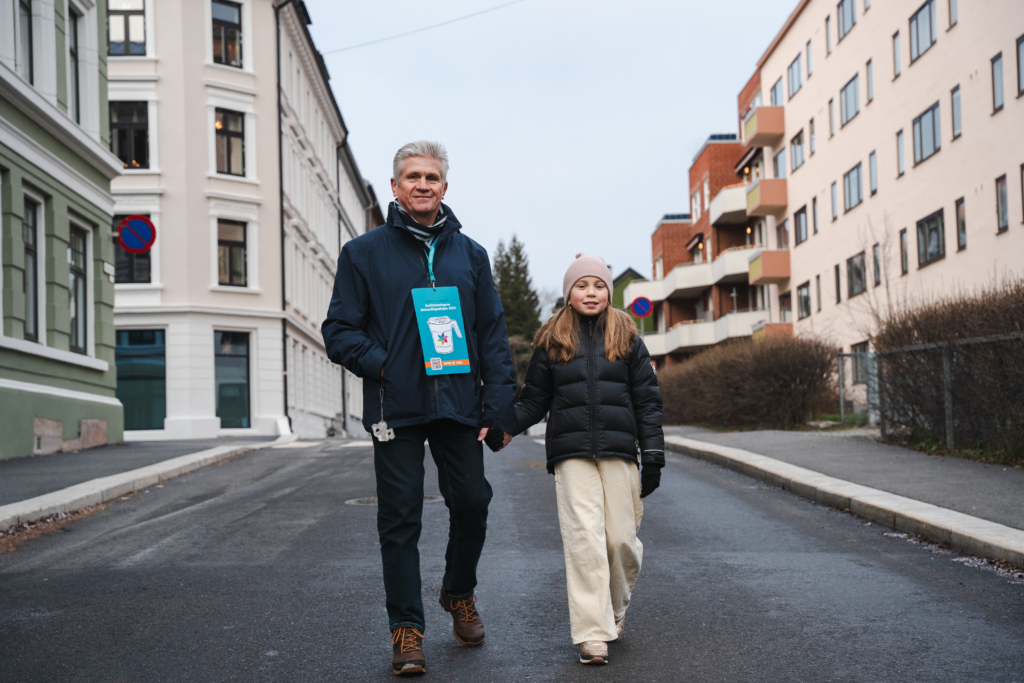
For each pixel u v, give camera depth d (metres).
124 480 11.32
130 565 6.95
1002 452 11.61
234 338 31.78
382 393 4.32
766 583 6.12
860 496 9.21
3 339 14.70
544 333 4.71
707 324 46.88
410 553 4.32
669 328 53.22
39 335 16.73
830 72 33.50
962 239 24.17
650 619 5.21
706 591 5.90
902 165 27.80
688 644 4.68
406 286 4.39
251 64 32.44
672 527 8.42
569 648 4.64
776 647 4.61
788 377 20.22
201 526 8.73
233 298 31.56
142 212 30.55
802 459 12.71
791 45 37.91
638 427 4.71
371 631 5.01
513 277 92.31
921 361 13.16
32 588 6.19
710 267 47.22
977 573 6.38
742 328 42.97
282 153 33.56
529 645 4.71
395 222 4.44
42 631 5.09
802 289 37.25
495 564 6.79
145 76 30.66
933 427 13.13
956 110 24.41
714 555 7.13
